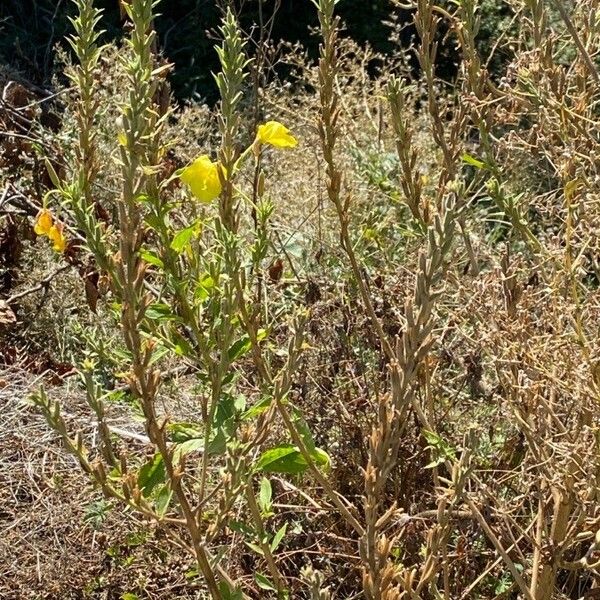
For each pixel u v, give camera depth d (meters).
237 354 1.83
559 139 2.26
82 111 1.79
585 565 1.87
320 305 2.57
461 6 2.11
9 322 3.60
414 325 1.45
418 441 2.31
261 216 1.82
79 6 1.79
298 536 2.42
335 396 2.47
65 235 3.50
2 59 7.67
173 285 1.74
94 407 1.67
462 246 2.80
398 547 2.15
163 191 1.83
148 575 2.45
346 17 9.08
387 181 4.12
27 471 2.77
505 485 2.33
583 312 1.96
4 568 2.54
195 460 2.69
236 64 1.72
